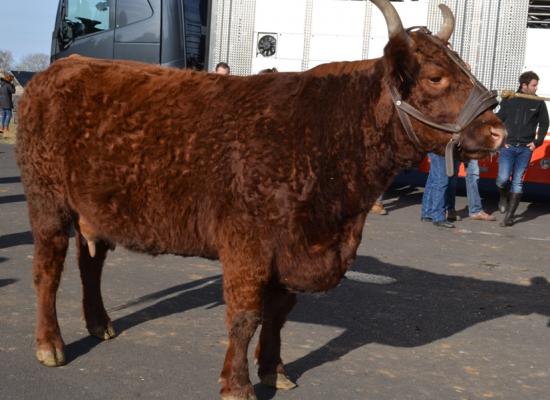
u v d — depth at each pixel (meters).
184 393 4.52
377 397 4.62
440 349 5.55
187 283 6.96
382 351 5.44
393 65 3.98
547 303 6.95
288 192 4.05
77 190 4.59
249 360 5.10
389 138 4.14
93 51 13.83
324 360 5.19
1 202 10.91
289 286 4.22
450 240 9.84
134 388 4.57
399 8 12.76
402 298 6.87
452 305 6.74
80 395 4.43
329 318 6.14
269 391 4.62
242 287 4.13
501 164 11.12
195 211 4.26
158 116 4.34
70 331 5.49
